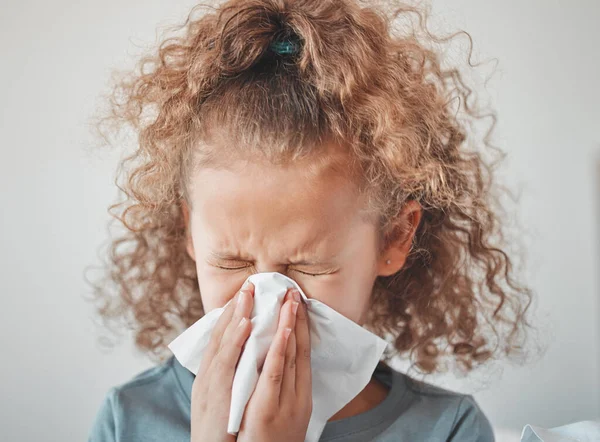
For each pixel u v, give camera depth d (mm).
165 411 1095
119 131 1279
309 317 912
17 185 1488
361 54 974
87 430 1500
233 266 917
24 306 1492
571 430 993
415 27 1177
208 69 970
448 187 1117
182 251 1284
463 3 1481
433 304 1238
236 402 875
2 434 1485
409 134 1004
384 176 968
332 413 955
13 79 1482
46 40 1481
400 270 1217
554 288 1521
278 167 879
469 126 1347
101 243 1479
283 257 890
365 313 1008
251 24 967
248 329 885
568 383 1524
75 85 1479
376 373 1160
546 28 1498
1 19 1477
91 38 1479
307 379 903
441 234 1214
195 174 938
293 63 961
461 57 1396
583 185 1513
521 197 1513
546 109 1506
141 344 1327
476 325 1270
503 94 1498
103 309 1389
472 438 1118
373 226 966
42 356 1496
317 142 903
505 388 1523
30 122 1485
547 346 1522
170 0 1478
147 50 1322
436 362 1275
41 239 1491
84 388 1502
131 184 1147
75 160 1480
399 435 1067
